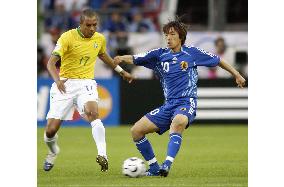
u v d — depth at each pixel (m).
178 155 44.69
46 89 66.69
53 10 78.62
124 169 33.06
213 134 59.66
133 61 34.66
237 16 84.56
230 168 37.47
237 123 67.50
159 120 33.53
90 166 38.81
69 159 42.62
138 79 67.12
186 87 33.69
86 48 35.81
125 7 79.19
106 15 78.00
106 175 34.47
